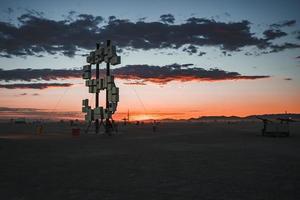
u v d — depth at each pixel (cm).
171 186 1055
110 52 4134
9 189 1016
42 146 2556
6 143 2808
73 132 4153
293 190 999
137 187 1041
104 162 1627
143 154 2005
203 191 984
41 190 1001
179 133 5178
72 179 1175
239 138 3791
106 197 916
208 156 1895
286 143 2966
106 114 4262
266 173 1297
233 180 1154
